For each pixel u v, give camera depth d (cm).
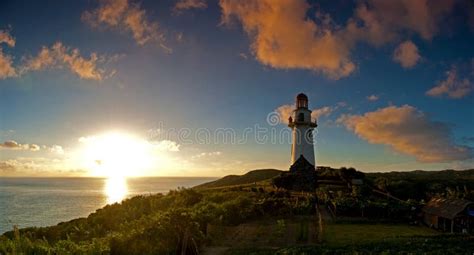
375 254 3303
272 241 3931
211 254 3412
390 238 4059
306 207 5631
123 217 5866
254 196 6469
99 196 15950
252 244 3816
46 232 5088
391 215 5412
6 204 11819
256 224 4781
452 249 3522
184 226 3678
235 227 4581
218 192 7331
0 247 3036
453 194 7031
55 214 9544
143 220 4719
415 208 5628
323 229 4506
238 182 13012
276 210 5491
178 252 3291
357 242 3831
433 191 7800
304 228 4531
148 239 3388
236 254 3375
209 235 3969
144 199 6850
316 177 8625
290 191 7519
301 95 9400
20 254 2941
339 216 5350
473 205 4841
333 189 7619
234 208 5100
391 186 7975
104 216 5956
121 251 3256
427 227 5081
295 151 9144
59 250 3159
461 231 4694
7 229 7269
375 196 7162
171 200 6594
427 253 3322
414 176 11544
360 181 8238
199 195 6856
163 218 3956
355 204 5522
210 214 4609
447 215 4838
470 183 8819
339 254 3322
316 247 3575
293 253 3341
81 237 4975
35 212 9944
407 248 3534
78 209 10769
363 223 5078
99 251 3191
